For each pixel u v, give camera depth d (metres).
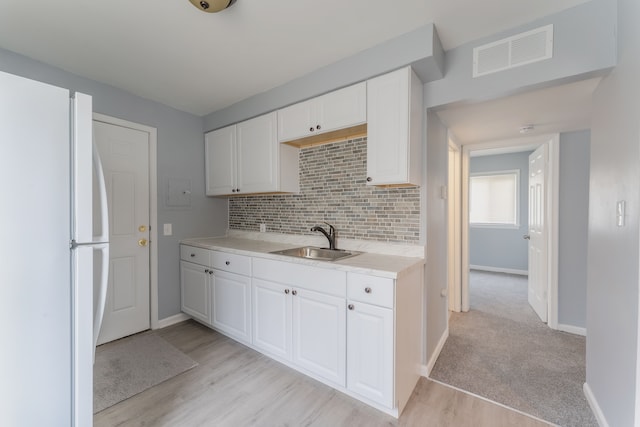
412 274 1.75
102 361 2.12
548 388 1.82
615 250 1.33
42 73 2.01
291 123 2.33
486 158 5.42
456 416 1.58
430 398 1.73
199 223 3.09
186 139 2.96
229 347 2.34
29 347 0.91
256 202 3.07
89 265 1.04
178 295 2.90
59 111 0.97
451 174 3.18
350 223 2.34
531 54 1.55
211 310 2.57
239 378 1.92
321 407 1.65
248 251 2.24
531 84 1.56
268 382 1.88
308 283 1.87
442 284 2.40
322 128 2.12
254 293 2.21
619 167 1.29
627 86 1.21
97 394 1.74
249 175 2.67
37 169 0.92
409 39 1.66
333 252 2.30
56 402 0.97
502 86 1.64
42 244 0.93
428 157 1.97
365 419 1.55
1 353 0.86
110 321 2.43
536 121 2.37
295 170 2.63
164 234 2.78
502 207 5.31
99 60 1.98
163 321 2.76
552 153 2.74
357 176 2.29
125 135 2.48
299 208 2.69
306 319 1.88
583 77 1.47
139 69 2.11
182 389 1.80
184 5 1.45
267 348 2.12
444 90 1.84
